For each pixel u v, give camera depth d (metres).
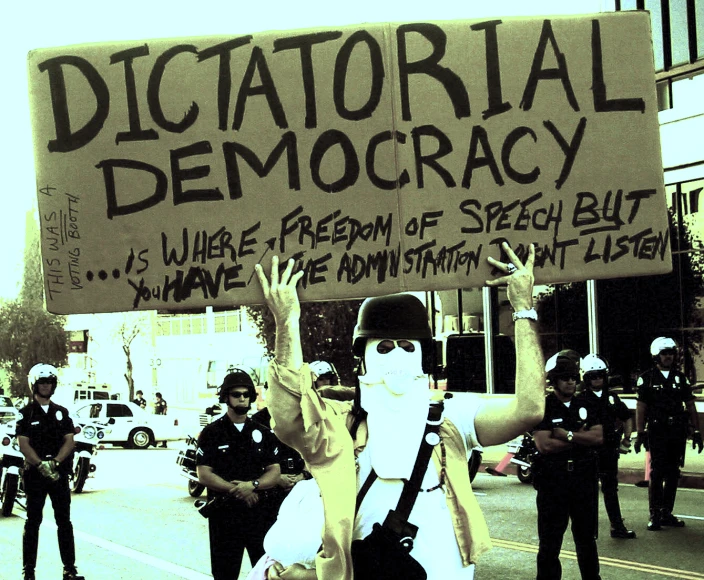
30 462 8.58
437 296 26.47
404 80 3.67
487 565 9.41
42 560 10.40
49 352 65.38
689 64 19.45
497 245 3.66
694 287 18.95
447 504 3.37
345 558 3.28
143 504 15.49
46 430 8.73
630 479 16.39
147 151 3.67
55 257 3.66
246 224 3.66
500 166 3.67
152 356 48.41
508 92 3.69
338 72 3.67
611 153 3.70
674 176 19.66
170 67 3.68
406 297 3.57
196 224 3.66
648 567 9.02
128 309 3.65
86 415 31.27
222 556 6.40
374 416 3.42
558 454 6.95
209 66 3.68
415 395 3.45
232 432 6.46
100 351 65.25
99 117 3.68
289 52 3.67
